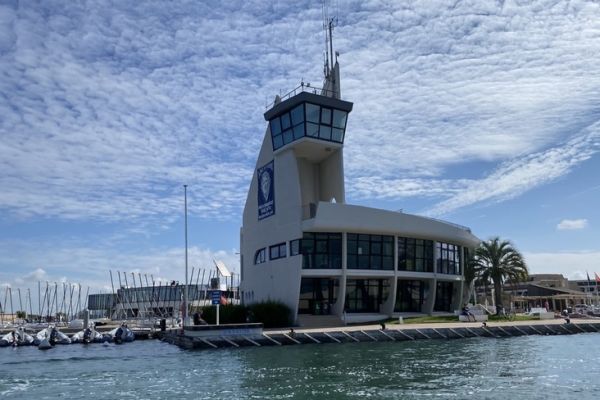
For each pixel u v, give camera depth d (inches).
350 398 830.5
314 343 1657.2
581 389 884.6
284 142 2370.8
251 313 2097.7
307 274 2194.9
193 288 4045.3
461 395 842.2
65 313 4264.3
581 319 2504.9
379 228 2292.1
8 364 1418.6
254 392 892.6
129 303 4020.7
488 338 1819.6
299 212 2231.8
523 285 4881.9
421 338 1774.1
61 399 897.5
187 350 1636.3
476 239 2851.9
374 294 2415.1
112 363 1380.4
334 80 2449.6
